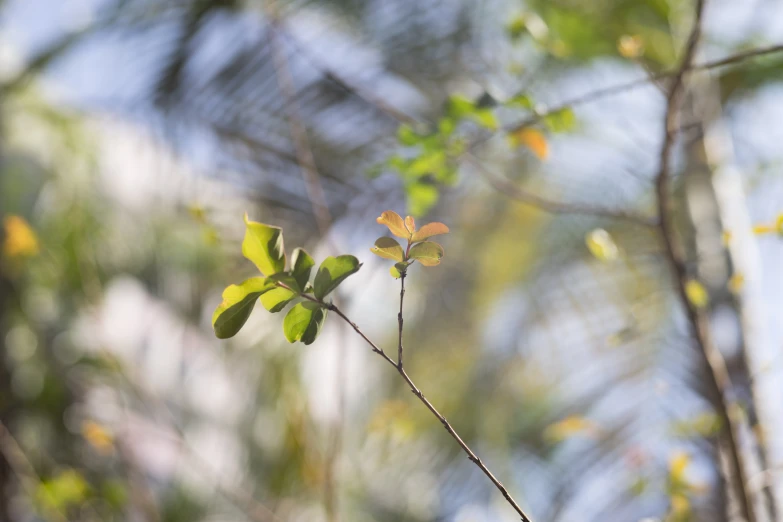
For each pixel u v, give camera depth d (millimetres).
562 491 2258
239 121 1977
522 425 2547
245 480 1983
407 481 2467
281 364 2135
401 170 1186
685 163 1650
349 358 2350
